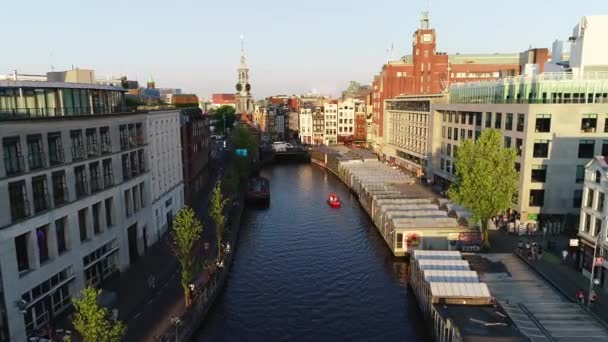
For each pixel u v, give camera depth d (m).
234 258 61.66
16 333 33.44
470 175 55.47
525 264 49.12
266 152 170.00
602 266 42.81
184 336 37.62
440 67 138.25
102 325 27.42
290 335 41.72
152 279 45.31
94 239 43.91
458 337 32.31
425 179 105.62
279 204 96.88
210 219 72.56
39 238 36.59
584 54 71.31
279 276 55.34
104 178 46.38
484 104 75.62
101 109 47.59
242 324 43.56
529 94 65.25
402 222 61.47
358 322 44.06
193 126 91.19
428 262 45.81
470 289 39.50
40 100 38.88
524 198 63.09
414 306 47.16
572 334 33.09
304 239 70.75
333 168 140.00
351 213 88.06
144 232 56.69
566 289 42.69
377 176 103.38
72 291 40.72
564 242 57.78
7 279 32.72
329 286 52.38
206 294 44.69
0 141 32.25
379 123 157.75
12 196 33.59
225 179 94.12
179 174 74.88
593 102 62.38
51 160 38.16
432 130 99.62
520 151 63.72
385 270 57.00
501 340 31.94
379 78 158.12
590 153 61.38
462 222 61.41
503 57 160.12
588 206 46.06
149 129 59.12
